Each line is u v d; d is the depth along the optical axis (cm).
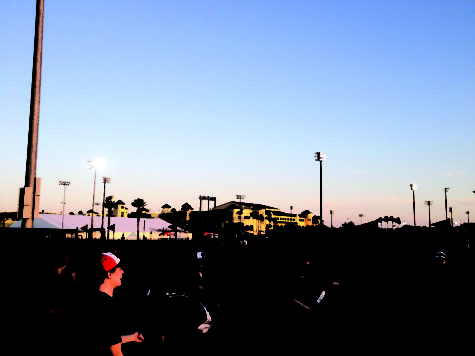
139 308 809
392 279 2016
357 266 2867
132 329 626
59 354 270
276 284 961
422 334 809
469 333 818
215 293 967
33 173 757
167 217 14900
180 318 623
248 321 780
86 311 278
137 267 2316
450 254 3772
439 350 690
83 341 271
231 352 610
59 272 429
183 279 1328
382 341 738
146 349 590
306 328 756
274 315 802
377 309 1085
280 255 2817
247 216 14025
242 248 4062
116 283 310
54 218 8962
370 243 3953
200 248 3838
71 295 295
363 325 860
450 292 1520
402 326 879
